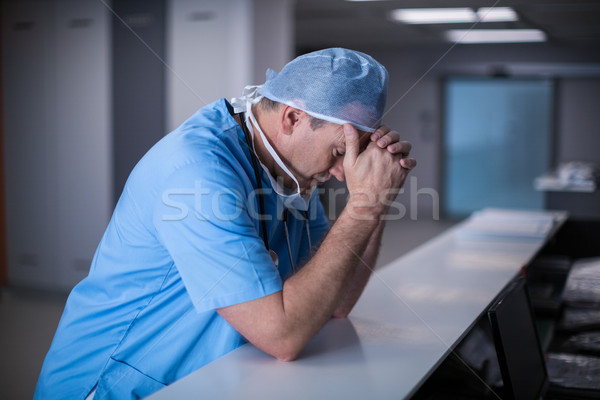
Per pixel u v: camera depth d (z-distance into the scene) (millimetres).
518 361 1113
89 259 3686
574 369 1365
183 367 1046
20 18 3645
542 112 8641
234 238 891
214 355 1037
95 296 1066
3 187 3799
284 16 3330
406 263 1836
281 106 996
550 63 8367
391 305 1290
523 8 5113
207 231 889
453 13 5523
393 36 7562
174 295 1018
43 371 1115
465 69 8672
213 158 929
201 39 3348
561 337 1616
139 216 978
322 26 6586
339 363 941
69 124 3631
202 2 3326
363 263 1177
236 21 3279
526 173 8789
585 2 4781
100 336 1058
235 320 905
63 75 3605
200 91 3379
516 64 8484
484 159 8883
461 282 1582
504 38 7609
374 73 994
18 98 3701
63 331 1092
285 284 919
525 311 1267
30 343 2916
